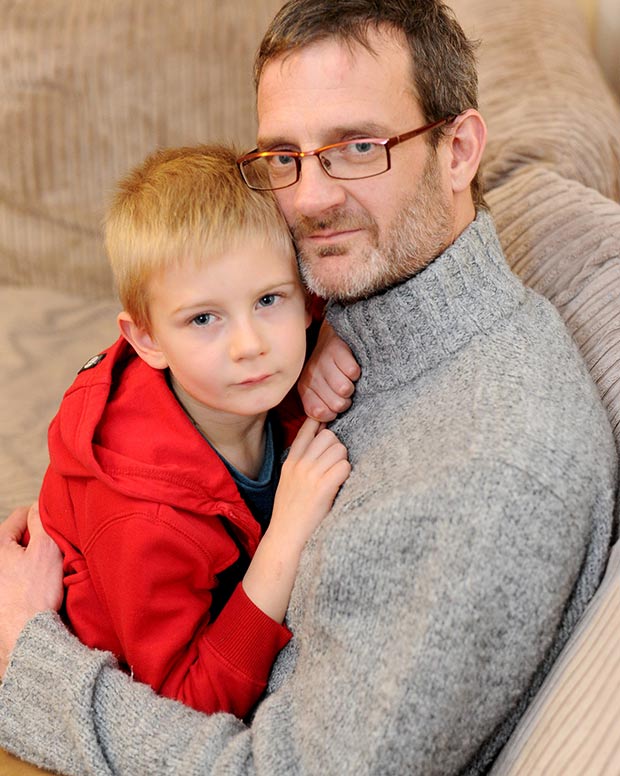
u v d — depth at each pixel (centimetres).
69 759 87
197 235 87
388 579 76
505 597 72
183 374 92
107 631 96
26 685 91
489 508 72
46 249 190
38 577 100
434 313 89
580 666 74
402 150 86
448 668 71
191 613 90
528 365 85
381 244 88
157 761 82
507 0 189
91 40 182
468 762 80
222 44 183
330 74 84
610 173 151
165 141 186
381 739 70
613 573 79
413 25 87
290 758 76
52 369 166
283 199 93
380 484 81
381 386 94
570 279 111
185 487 91
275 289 90
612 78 217
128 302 94
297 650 88
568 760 65
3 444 146
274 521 90
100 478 90
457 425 80
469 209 96
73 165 186
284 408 108
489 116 161
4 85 184
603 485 80
